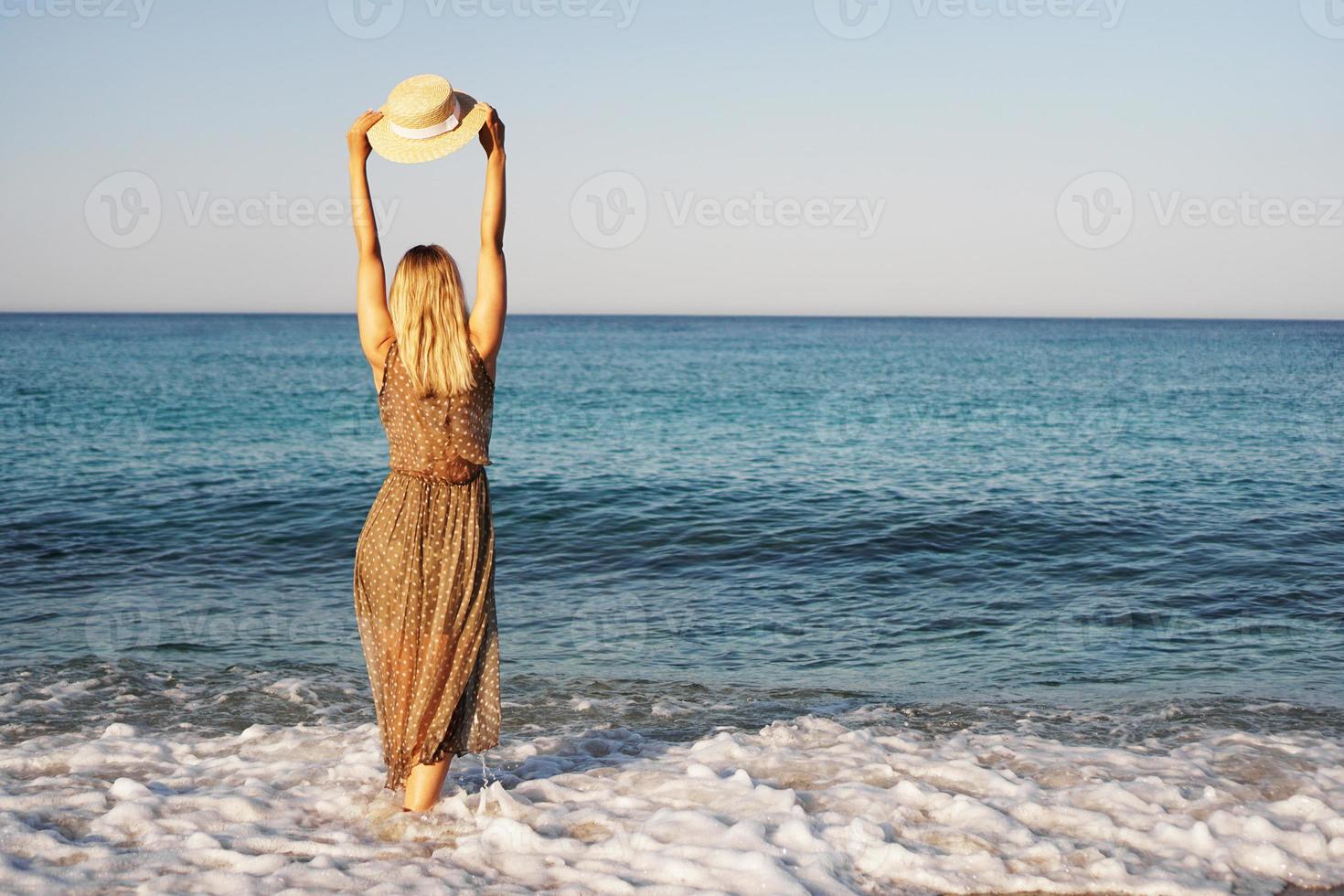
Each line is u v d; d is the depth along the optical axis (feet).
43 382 125.49
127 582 28.50
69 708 17.02
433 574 10.60
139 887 9.36
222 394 110.42
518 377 159.74
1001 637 23.38
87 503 41.60
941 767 13.21
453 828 10.99
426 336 10.39
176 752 14.03
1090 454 61.72
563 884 9.63
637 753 14.58
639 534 36.76
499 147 10.90
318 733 14.92
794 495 45.32
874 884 9.94
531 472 52.95
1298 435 72.69
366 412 89.56
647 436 72.54
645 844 10.46
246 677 19.20
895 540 35.45
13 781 12.66
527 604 26.78
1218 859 10.52
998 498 44.19
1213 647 22.29
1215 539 34.96
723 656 21.72
